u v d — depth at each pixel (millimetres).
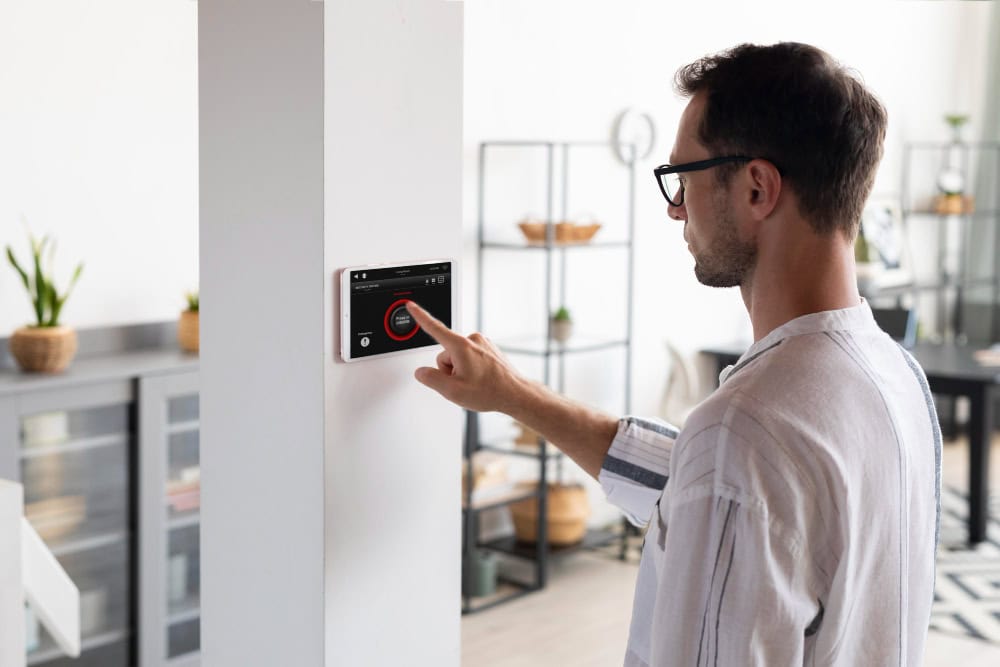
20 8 3340
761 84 1012
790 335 1033
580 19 4641
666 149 5148
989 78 7180
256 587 1354
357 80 1246
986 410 4824
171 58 3719
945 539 4996
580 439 1317
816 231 1031
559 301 4734
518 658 3578
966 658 3619
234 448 1357
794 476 954
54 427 3117
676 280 5328
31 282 3439
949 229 7199
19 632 1880
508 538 4547
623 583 4355
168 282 3771
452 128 1370
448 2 1349
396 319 1321
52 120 3441
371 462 1321
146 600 3344
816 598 986
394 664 1378
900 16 6262
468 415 4082
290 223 1262
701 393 5500
